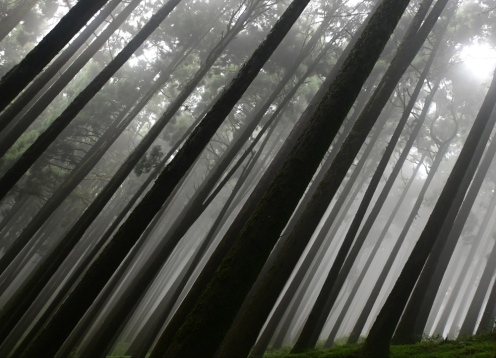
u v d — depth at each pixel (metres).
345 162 10.02
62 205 30.22
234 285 4.81
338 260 11.48
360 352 8.51
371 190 12.40
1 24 19.75
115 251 6.64
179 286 14.73
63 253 12.80
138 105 19.83
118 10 28.92
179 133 27.23
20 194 23.06
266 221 5.12
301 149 5.52
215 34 23.42
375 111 10.52
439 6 11.67
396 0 6.49
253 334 6.76
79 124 23.88
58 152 23.48
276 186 5.34
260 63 7.54
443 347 9.27
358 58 6.08
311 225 9.23
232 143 25.00
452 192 9.74
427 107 18.84
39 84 15.38
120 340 31.67
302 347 10.46
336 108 5.77
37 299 24.52
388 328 8.46
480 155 13.98
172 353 4.51
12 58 31.95
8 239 32.72
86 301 6.46
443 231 12.12
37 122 31.22
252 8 16.22
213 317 4.64
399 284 8.81
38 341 6.21
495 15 19.70
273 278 8.26
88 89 11.90
